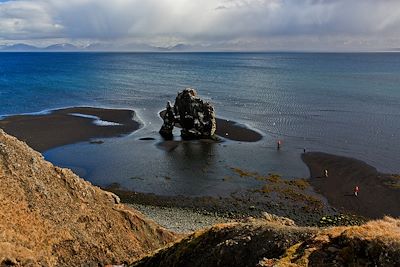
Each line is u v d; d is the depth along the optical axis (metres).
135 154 76.50
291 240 22.98
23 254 28.44
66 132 91.44
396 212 52.53
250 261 22.83
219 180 63.44
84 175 65.12
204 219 50.00
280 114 116.12
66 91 163.88
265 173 66.38
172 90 173.38
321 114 115.62
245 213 52.03
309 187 60.44
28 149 41.56
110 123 102.44
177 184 61.75
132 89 175.25
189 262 26.28
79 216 36.84
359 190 59.06
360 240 19.30
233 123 102.81
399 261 18.03
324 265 18.84
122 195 57.62
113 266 34.03
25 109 120.50
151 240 40.06
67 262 32.03
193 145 83.06
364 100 139.75
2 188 33.91
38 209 34.50
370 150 79.31
